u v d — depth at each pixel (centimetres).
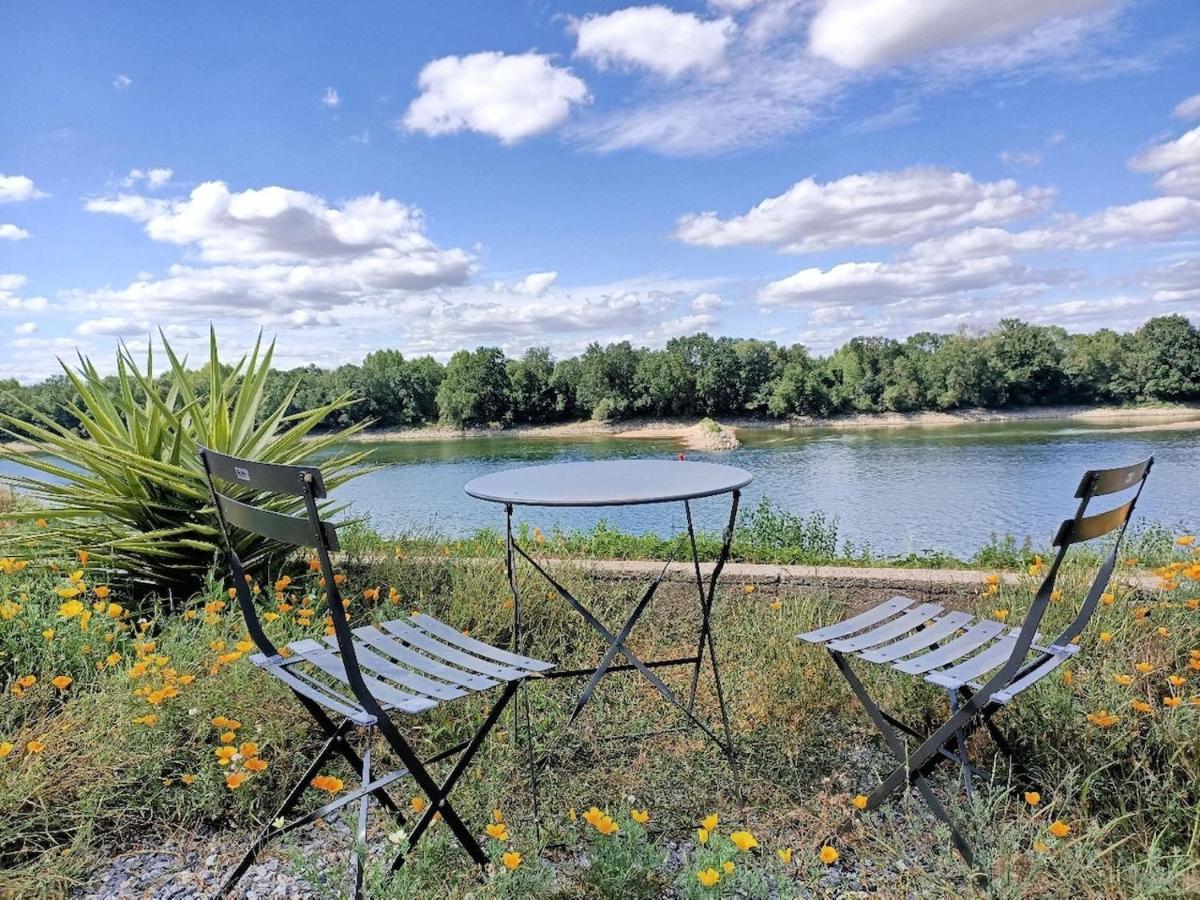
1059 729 207
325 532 149
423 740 236
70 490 369
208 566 359
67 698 243
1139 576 309
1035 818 185
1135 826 177
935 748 181
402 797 204
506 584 343
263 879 177
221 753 184
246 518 174
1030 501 1809
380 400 7056
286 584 312
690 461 287
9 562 314
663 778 214
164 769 214
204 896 171
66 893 171
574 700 262
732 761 208
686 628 326
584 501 197
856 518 1591
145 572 355
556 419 7331
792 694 248
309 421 404
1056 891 155
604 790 212
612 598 358
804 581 364
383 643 202
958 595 348
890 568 407
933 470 2625
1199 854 164
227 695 226
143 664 224
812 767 221
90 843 186
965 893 155
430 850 173
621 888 156
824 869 175
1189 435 3931
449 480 2597
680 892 163
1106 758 196
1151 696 212
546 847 186
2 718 217
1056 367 6956
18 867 169
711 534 593
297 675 191
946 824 172
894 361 7156
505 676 181
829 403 6850
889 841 181
